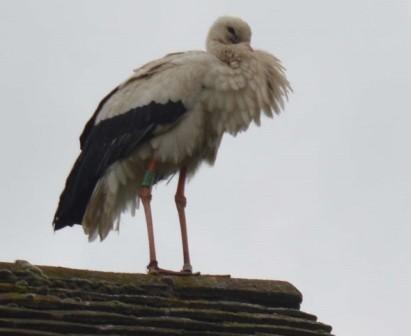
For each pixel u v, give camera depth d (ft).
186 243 42.60
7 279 31.81
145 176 43.32
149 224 42.16
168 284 33.65
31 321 29.68
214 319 32.58
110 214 44.06
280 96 44.86
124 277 33.50
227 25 46.37
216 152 44.70
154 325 31.35
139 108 43.45
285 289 34.71
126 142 43.57
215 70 43.37
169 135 43.16
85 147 44.93
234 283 34.42
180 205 43.88
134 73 44.65
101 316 30.83
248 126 44.34
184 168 44.55
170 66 43.91
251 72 43.73
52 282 32.19
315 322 33.71
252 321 32.86
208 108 43.42
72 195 44.70
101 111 44.93
